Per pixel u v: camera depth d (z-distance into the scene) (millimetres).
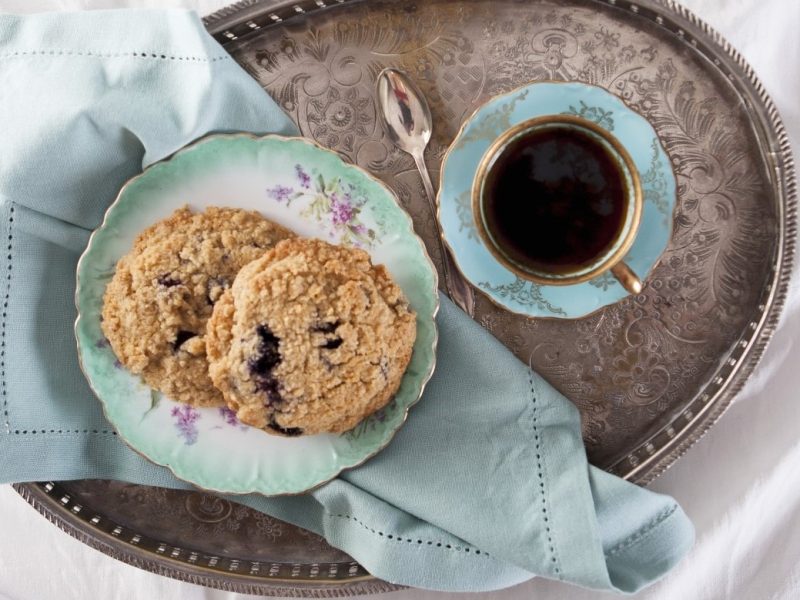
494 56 535
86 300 515
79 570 610
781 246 536
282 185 524
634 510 523
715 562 584
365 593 543
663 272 540
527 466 529
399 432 534
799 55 570
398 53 535
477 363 531
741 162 536
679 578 584
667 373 540
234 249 510
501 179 512
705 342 540
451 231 523
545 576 525
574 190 509
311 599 577
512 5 531
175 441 523
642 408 541
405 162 538
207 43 512
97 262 516
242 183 524
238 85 515
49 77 515
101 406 540
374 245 523
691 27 520
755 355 538
